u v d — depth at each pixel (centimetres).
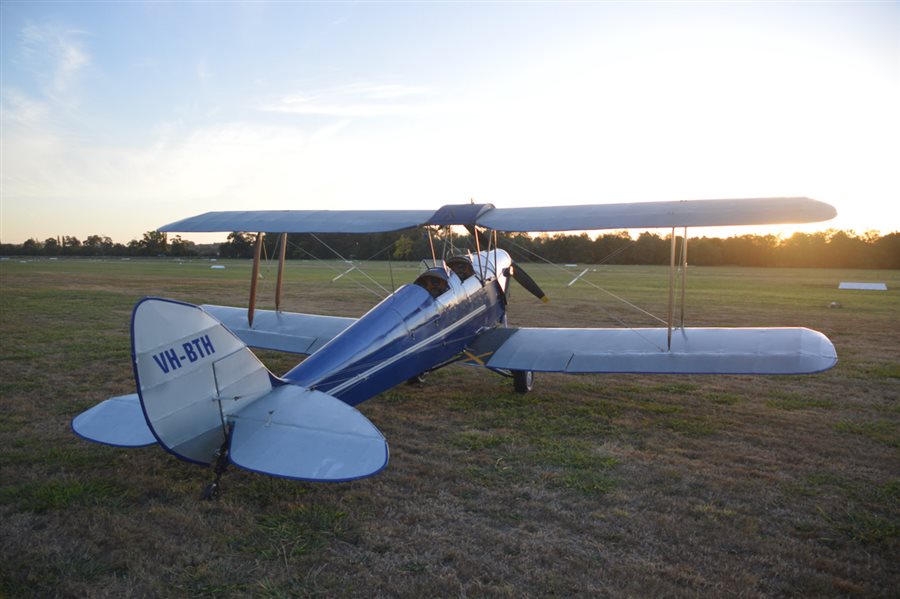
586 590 332
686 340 686
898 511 438
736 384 858
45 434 587
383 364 600
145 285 2622
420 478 495
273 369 964
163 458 523
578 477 500
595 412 708
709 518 422
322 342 787
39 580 336
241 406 433
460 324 738
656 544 386
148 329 381
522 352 731
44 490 449
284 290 2406
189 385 402
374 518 420
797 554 373
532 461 538
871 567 362
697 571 354
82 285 2561
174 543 380
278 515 420
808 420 675
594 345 718
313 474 360
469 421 666
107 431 421
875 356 1066
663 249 6719
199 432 409
